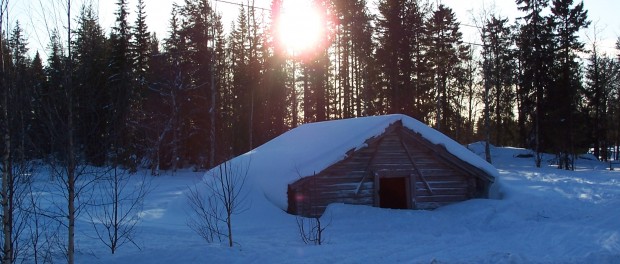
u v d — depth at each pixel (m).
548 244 9.82
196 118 36.66
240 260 8.15
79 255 8.55
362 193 15.04
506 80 44.16
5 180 6.16
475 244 9.98
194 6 34.16
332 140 15.70
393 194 18.27
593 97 44.56
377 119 15.75
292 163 14.98
